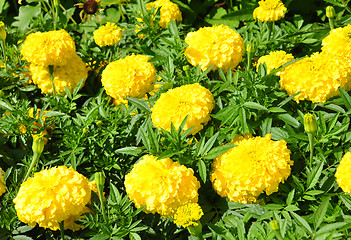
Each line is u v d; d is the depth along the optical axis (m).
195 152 0.95
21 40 1.30
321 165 0.93
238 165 0.92
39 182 0.93
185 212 0.85
